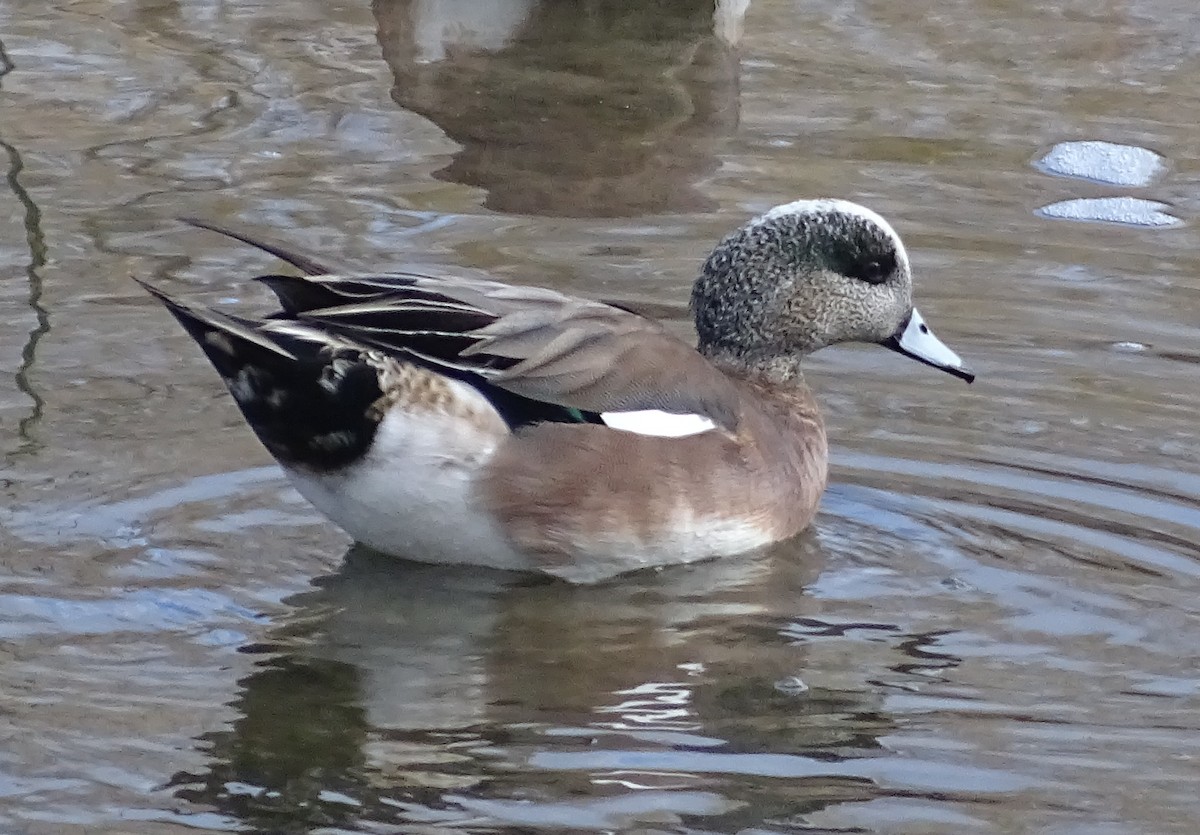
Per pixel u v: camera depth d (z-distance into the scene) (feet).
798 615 33.06
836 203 38.34
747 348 38.32
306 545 34.83
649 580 34.45
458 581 34.01
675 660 31.32
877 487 37.93
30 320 42.57
